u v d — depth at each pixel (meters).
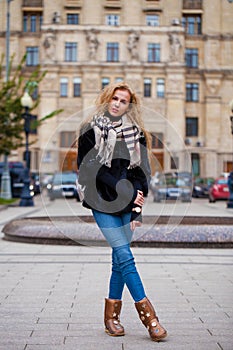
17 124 30.97
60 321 5.64
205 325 5.48
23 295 6.87
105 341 4.93
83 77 61.22
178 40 61.44
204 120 63.66
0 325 5.48
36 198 38.25
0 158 59.53
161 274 8.43
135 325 5.50
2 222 18.33
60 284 7.57
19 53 62.62
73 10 62.62
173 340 4.96
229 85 63.66
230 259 9.95
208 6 63.12
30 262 9.54
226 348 4.70
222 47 63.34
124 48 61.66
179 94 61.88
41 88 61.19
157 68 61.72
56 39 61.38
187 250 11.03
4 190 35.09
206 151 63.25
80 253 10.62
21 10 62.91
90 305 6.34
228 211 24.48
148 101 61.75
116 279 5.17
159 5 63.03
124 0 62.91
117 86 5.05
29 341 4.93
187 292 7.09
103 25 61.31
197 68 63.25
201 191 43.56
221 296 6.86
